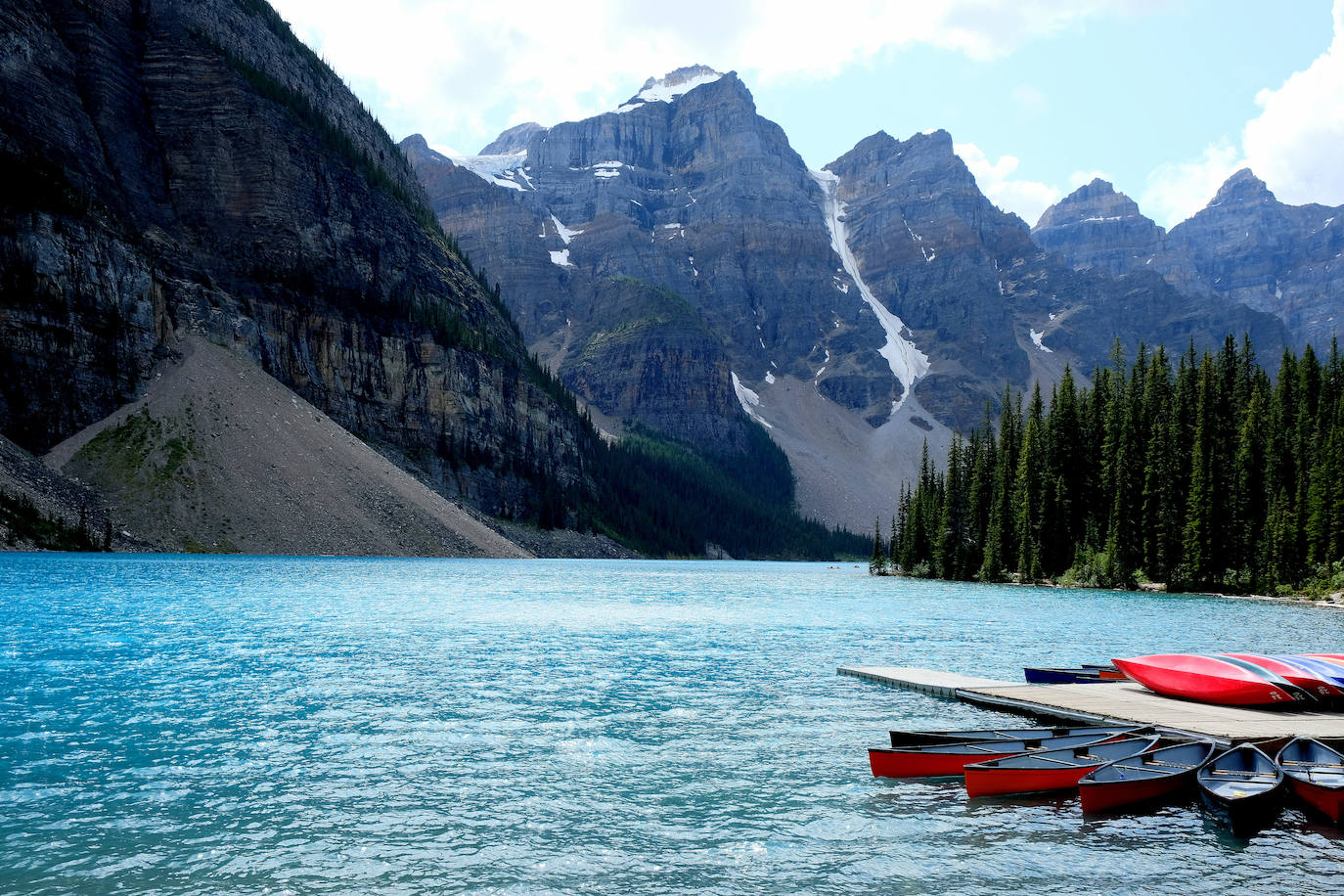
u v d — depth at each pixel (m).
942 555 165.62
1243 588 121.75
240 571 101.50
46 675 36.41
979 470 167.88
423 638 50.69
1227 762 23.44
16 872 16.67
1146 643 57.28
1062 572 143.75
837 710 32.25
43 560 103.19
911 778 24.00
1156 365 165.38
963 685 35.59
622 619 66.38
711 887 16.91
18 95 163.62
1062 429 152.62
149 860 17.41
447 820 20.11
